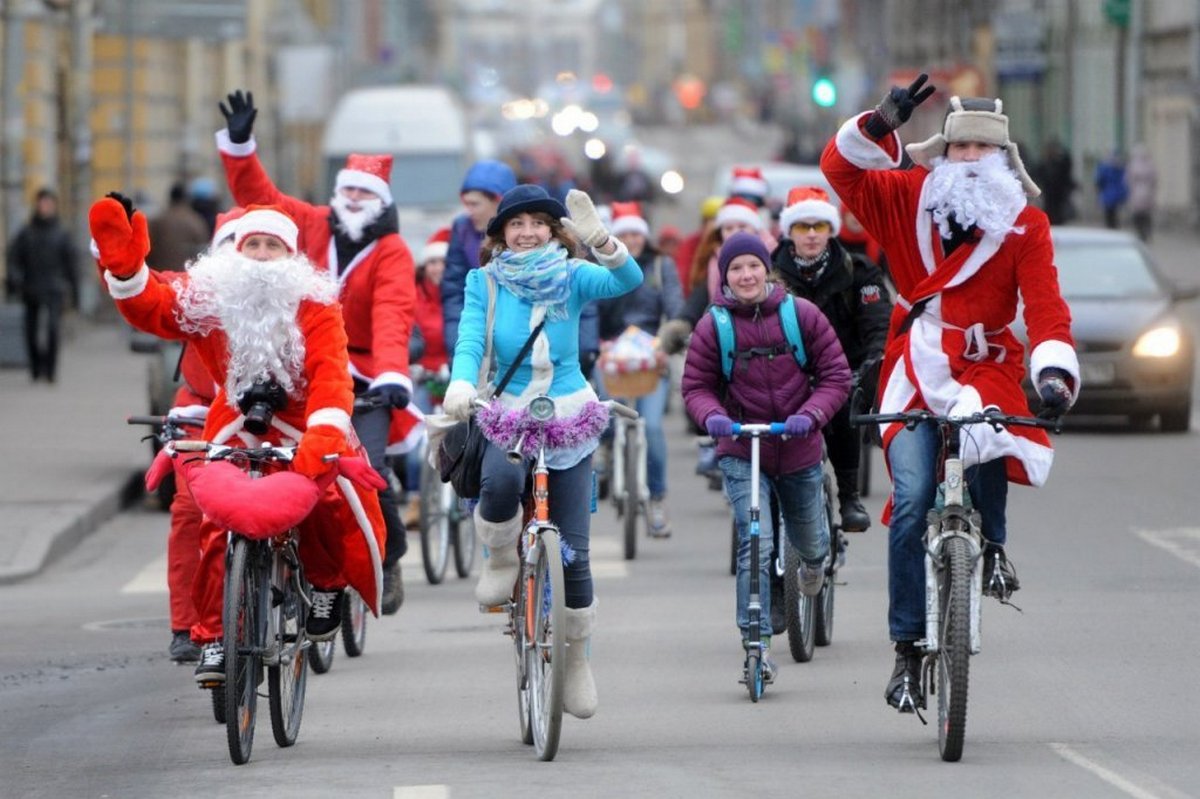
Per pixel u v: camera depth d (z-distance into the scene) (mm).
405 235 94875
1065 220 140250
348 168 30906
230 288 23547
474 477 24531
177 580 27312
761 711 26688
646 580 38625
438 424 24531
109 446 59656
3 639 34188
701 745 24625
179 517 27266
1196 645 30594
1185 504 46812
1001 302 23719
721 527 46156
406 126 101188
